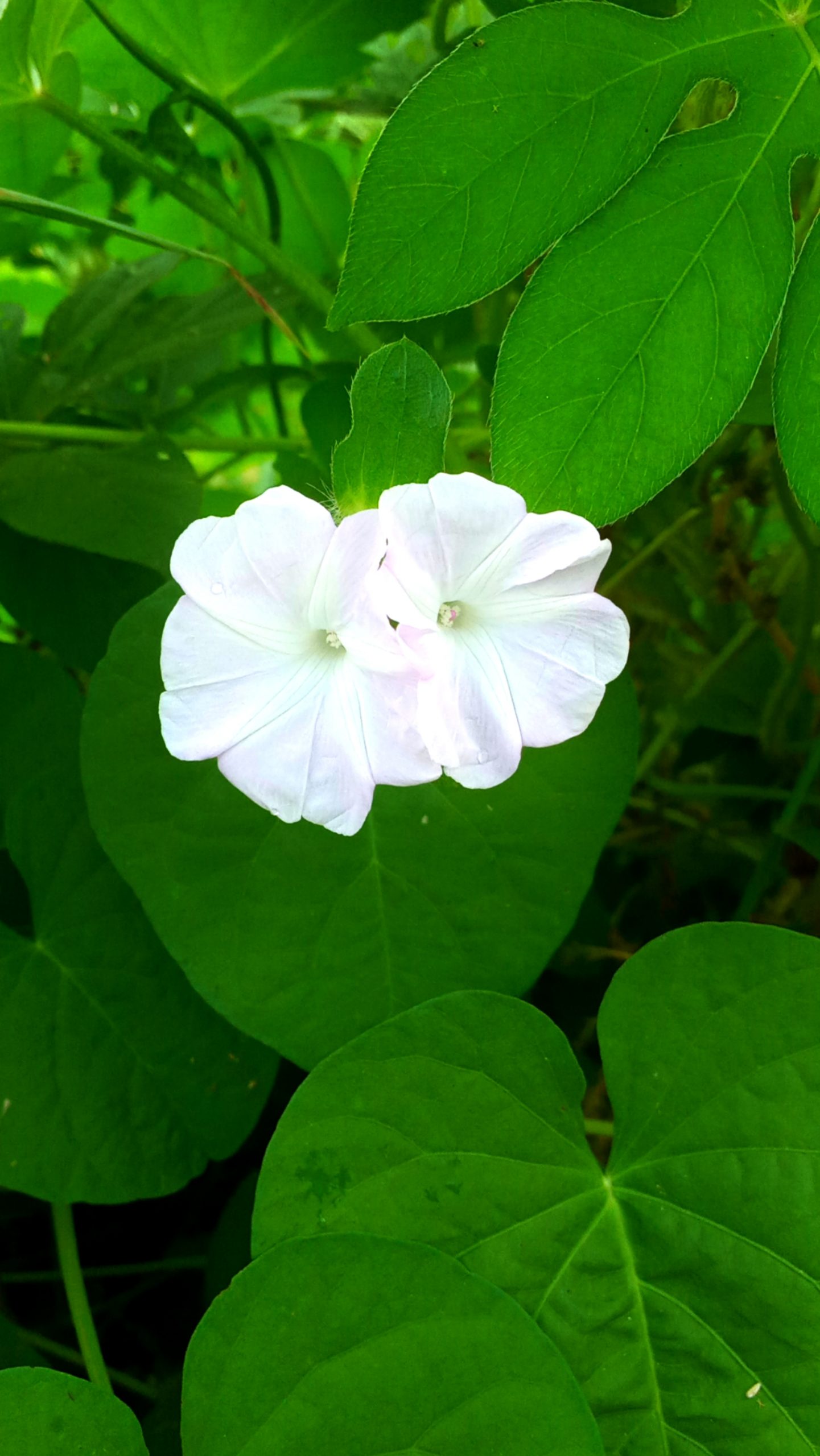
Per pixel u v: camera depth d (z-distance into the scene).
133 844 0.30
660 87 0.24
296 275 0.37
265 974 0.30
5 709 0.35
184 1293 0.41
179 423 0.49
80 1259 0.41
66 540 0.34
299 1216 0.26
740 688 0.45
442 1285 0.24
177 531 0.35
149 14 0.41
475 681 0.24
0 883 0.38
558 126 0.24
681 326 0.24
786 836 0.37
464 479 0.22
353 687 0.25
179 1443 0.34
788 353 0.24
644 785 0.47
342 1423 0.24
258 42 0.43
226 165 0.50
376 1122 0.27
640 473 0.23
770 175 0.24
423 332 0.44
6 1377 0.24
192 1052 0.33
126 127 0.45
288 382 0.49
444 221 0.24
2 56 0.36
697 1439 0.25
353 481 0.24
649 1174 0.28
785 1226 0.26
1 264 0.57
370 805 0.24
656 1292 0.27
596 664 0.24
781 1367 0.25
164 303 0.43
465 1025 0.28
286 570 0.24
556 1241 0.27
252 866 0.30
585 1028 0.41
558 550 0.23
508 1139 0.27
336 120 0.51
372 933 0.30
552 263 0.24
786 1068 0.27
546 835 0.31
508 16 0.24
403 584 0.23
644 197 0.24
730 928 0.28
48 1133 0.31
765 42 0.25
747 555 0.44
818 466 0.23
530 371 0.24
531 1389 0.24
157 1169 0.32
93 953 0.33
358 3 0.41
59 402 0.42
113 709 0.31
